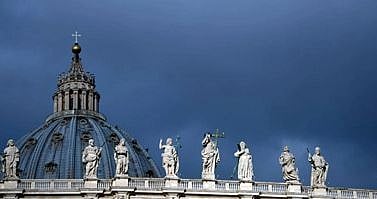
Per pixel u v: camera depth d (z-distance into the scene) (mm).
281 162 135125
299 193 132750
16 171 134250
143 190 130500
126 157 132625
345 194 135750
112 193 130000
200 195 131625
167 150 133250
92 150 133000
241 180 133000
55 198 130750
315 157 135500
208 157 133250
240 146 134750
